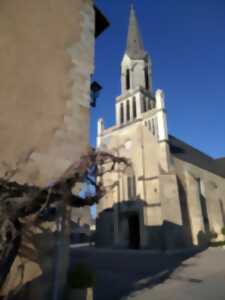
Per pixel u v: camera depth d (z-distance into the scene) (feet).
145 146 83.41
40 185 17.15
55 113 20.33
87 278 16.67
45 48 21.65
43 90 20.15
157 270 36.27
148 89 109.91
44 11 22.86
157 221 71.36
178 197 74.69
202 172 100.37
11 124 17.17
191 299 20.85
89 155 13.97
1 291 13.17
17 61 19.16
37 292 14.75
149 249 69.46
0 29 18.94
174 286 25.89
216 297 21.42
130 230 78.95
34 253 15.33
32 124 18.43
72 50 23.94
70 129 20.92
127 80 110.42
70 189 13.30
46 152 18.56
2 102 17.19
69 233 17.26
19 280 14.21
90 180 14.14
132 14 130.62
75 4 26.35
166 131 81.61
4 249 11.19
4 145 16.33
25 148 17.39
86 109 22.91
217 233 88.94
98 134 100.32
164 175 75.56
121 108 101.76
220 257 50.49
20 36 20.11
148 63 114.62
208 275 32.22
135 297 21.61
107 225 82.79
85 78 24.02
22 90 18.70
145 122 87.71
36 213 12.64
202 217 82.64
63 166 19.15
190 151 116.47
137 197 77.97
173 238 68.39
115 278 30.17
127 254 57.98
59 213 15.85
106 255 55.98
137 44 117.70
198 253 58.59
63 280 16.16
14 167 16.30
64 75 22.30
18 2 21.01
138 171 81.10
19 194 12.34
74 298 15.81
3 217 11.06
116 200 82.12
